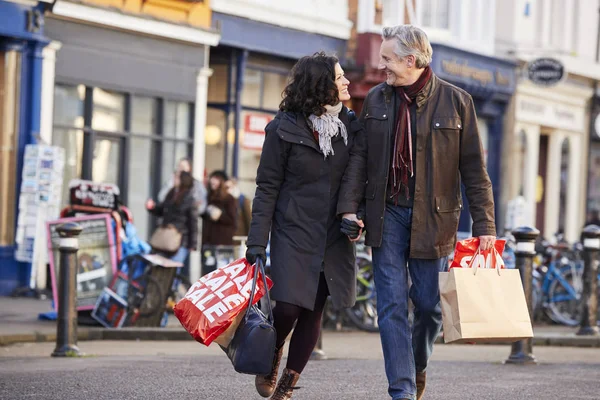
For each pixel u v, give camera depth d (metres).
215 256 26.34
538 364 16.77
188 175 25.78
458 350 19.84
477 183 10.41
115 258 21.66
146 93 30.72
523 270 17.03
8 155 27.08
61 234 16.84
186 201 25.61
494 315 10.03
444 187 10.34
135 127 30.59
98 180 29.44
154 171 31.25
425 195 10.28
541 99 47.00
